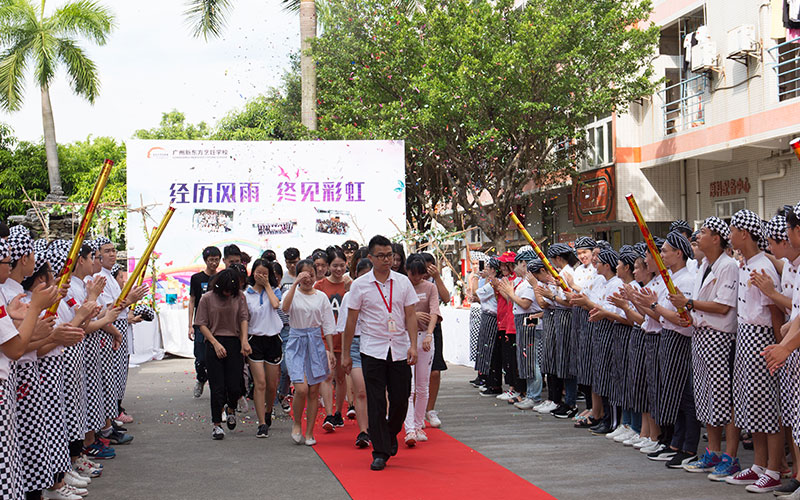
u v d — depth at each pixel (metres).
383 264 6.86
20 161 31.89
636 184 19.41
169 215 6.75
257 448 7.58
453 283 16.53
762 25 15.17
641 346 7.20
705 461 6.38
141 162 16.91
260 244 17.11
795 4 14.27
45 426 5.31
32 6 24.53
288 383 10.07
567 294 7.80
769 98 15.07
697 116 17.48
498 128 18.95
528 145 19.73
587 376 8.24
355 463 6.84
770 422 5.74
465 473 6.40
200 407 10.11
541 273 8.74
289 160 17.28
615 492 5.76
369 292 6.86
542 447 7.43
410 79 19.20
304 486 6.09
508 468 6.57
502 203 20.42
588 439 7.81
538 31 17.67
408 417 7.47
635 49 17.77
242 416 9.55
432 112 18.30
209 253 10.58
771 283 5.59
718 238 6.20
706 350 6.19
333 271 8.69
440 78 18.17
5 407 4.42
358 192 17.41
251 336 8.27
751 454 7.09
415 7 20.95
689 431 6.55
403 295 6.87
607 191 19.67
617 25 17.95
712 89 16.73
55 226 17.00
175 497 5.82
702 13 17.75
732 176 17.33
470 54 17.78
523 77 17.75
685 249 6.71
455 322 14.72
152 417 9.38
